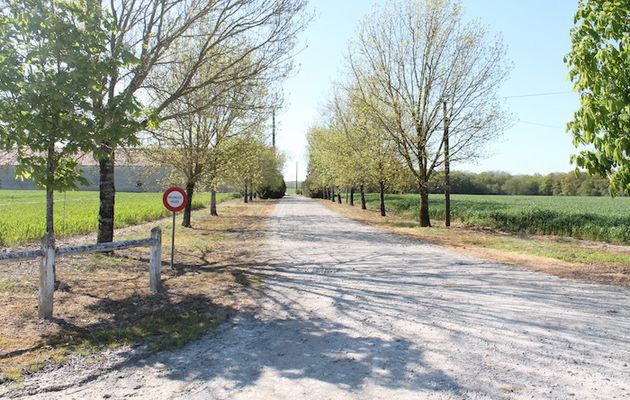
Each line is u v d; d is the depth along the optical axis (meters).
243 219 26.11
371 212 35.47
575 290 7.84
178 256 11.53
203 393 3.72
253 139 20.70
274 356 4.62
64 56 5.93
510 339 5.15
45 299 5.66
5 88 5.67
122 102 6.43
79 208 25.64
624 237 16.73
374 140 23.11
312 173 57.78
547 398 3.62
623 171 7.78
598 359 4.51
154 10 10.07
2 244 12.49
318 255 12.17
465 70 20.81
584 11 8.12
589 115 7.73
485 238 17.16
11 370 4.12
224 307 6.61
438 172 22.81
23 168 6.34
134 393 3.72
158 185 20.48
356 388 3.81
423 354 4.65
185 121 18.08
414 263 10.89
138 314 6.10
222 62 13.73
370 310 6.49
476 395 3.67
